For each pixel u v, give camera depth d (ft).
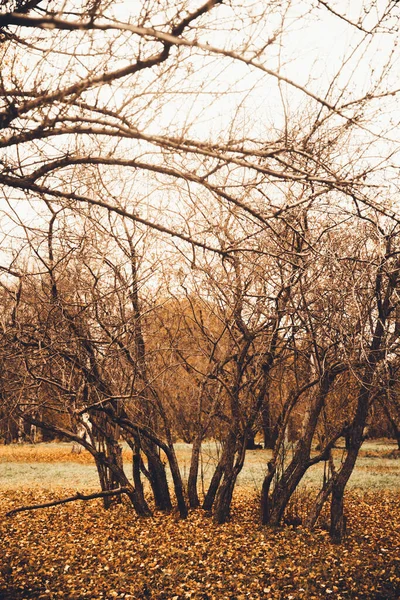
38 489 73.77
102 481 56.03
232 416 47.11
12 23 15.53
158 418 53.26
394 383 38.24
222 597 31.19
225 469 48.73
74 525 48.91
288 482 45.44
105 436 53.31
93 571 35.86
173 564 37.19
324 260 31.68
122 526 47.34
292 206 19.44
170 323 49.37
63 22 15.40
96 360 41.68
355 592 32.40
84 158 19.86
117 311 42.55
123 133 18.86
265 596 31.58
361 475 88.84
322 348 39.91
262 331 45.55
